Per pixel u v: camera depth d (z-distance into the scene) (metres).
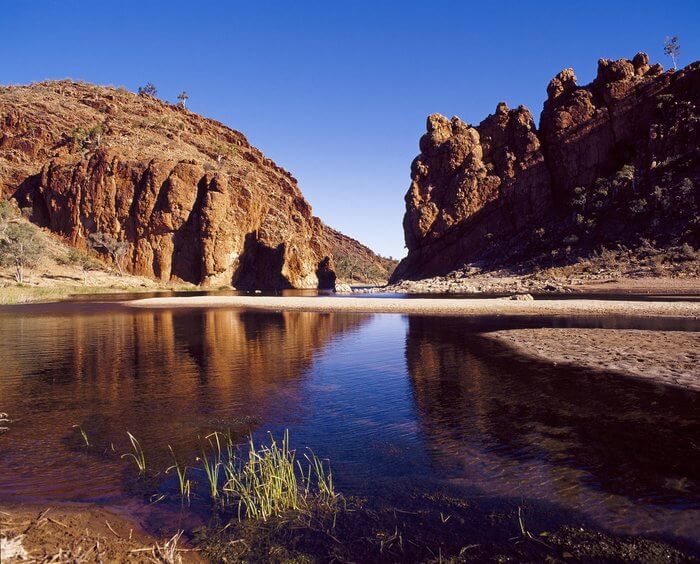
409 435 7.46
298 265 114.94
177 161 110.69
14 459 6.46
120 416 8.55
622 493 5.31
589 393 9.57
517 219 96.81
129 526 4.62
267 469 5.60
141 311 36.03
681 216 66.50
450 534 4.55
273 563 4.06
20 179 107.81
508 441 7.06
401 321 26.12
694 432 7.16
